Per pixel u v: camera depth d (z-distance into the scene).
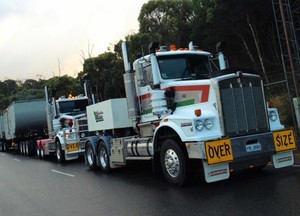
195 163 8.70
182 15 29.70
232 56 25.00
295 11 16.41
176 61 10.01
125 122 12.61
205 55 10.52
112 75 36.47
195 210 6.85
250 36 23.80
